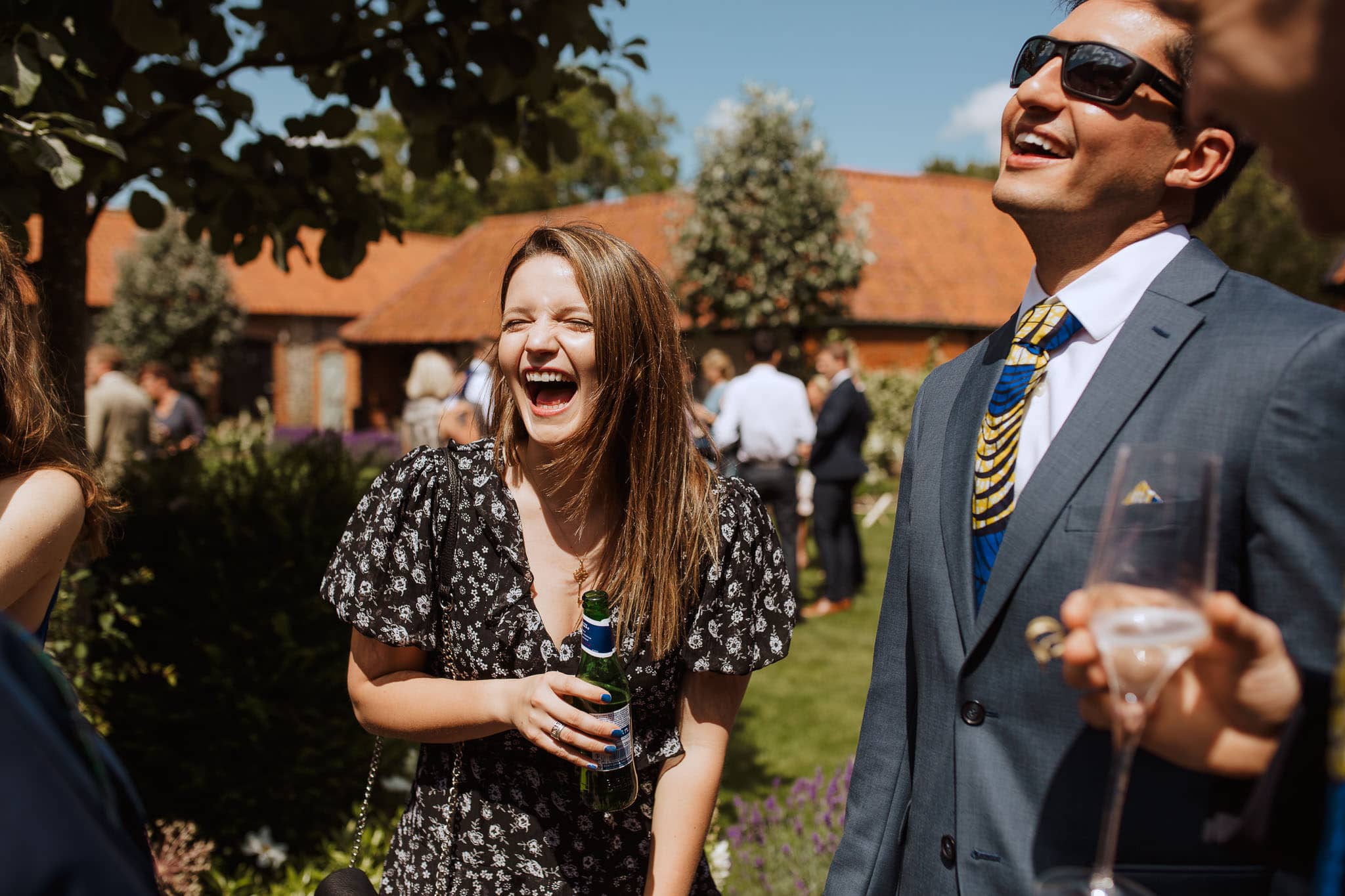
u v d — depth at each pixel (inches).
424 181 144.2
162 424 337.4
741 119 578.6
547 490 68.5
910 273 830.5
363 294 1202.0
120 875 26.8
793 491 300.2
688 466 68.9
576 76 144.2
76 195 133.5
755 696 227.6
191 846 138.0
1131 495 37.8
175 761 139.8
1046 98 53.8
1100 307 54.8
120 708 139.7
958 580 57.6
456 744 65.7
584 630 61.4
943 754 56.7
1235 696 38.0
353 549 67.2
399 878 66.8
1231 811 41.4
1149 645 36.2
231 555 141.3
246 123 133.1
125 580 138.0
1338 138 30.0
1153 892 46.2
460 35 129.0
